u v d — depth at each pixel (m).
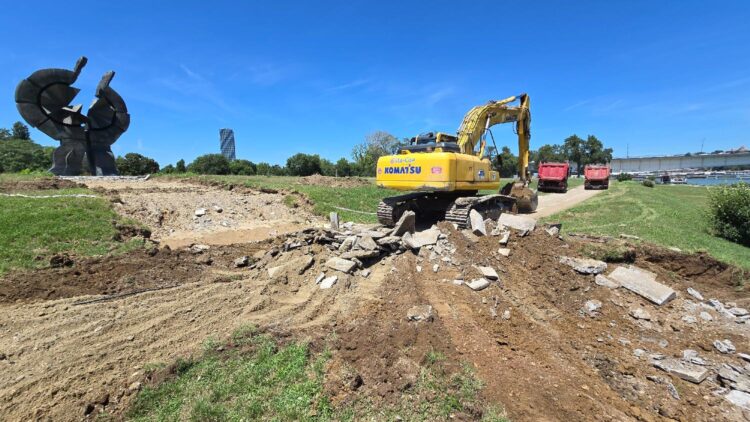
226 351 4.91
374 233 8.93
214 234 11.24
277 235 11.23
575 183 43.66
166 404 4.01
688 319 6.30
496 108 12.89
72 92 21.38
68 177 19.50
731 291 7.24
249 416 3.79
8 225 8.30
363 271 7.86
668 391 4.64
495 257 8.29
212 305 6.28
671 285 7.30
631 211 16.59
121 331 5.36
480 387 4.28
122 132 22.95
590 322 6.35
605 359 5.23
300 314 6.15
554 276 7.57
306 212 15.11
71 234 8.52
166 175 22.81
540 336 5.75
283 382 4.30
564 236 9.34
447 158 9.87
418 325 5.57
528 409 4.02
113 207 11.09
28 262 7.11
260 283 7.26
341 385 4.23
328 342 5.13
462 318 6.02
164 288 6.74
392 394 4.09
